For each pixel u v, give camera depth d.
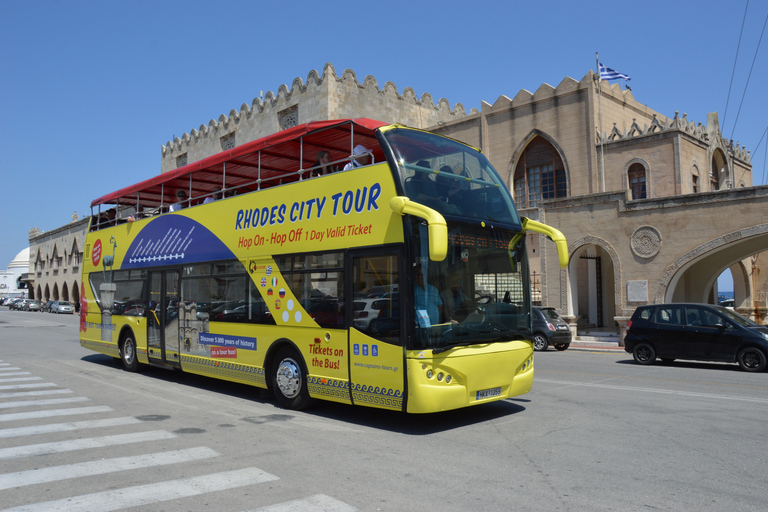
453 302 7.55
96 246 16.06
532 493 5.16
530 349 8.52
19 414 8.74
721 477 5.60
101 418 8.46
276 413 8.88
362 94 32.50
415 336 7.13
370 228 7.82
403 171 7.60
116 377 12.95
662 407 9.21
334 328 8.26
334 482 5.48
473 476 5.66
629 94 27.16
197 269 11.51
